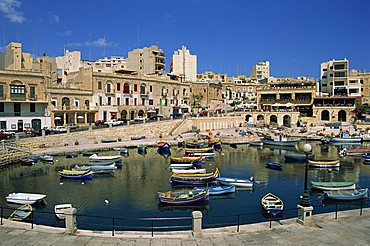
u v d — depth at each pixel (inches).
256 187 1472.7
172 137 3152.1
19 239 655.1
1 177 1643.7
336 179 1647.4
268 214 1091.3
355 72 5196.9
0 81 2610.7
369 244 635.5
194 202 1198.3
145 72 5002.5
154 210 1162.0
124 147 2596.0
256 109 4554.6
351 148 2714.1
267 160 2203.5
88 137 2657.5
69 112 3115.2
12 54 3395.7
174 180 1507.1
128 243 642.8
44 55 3875.5
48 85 3260.3
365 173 1787.6
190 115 3727.9
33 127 2829.7
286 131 3656.5
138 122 3164.4
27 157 2041.1
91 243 639.8
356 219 783.7
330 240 654.5
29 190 1409.9
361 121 3912.4
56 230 716.7
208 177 1507.1
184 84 4709.6
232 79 6953.7
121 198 1301.7
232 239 663.8
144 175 1723.7
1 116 2642.7
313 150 2652.6
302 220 749.3
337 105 4143.7
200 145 2618.1
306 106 4404.5
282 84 4665.4
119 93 3678.6
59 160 2080.5
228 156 2378.2
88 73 3398.1
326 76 5280.5
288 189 1439.5
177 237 677.3
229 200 1278.3
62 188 1446.9
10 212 1091.3
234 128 4035.4
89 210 1159.6
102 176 1696.6
